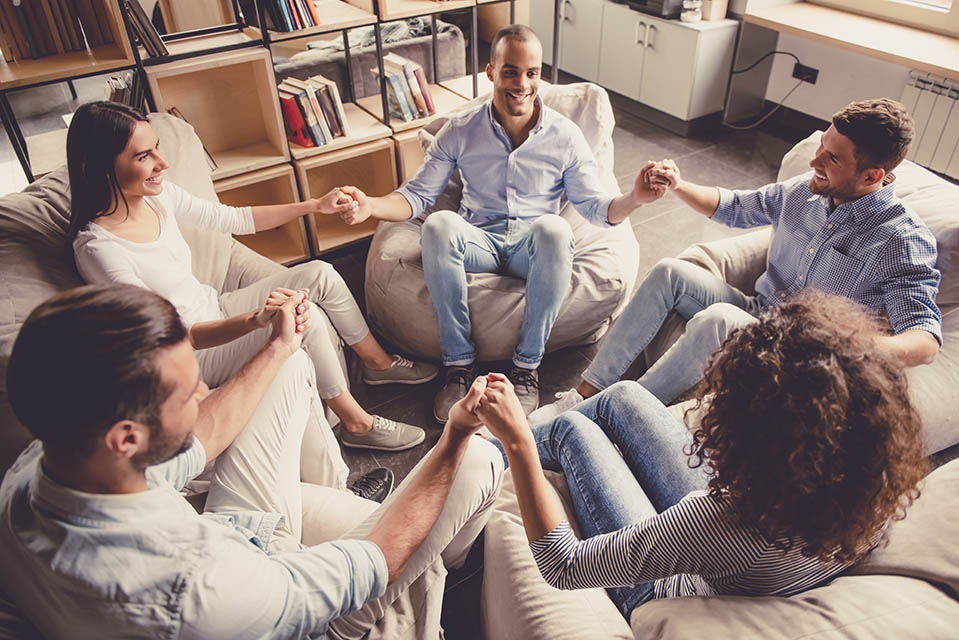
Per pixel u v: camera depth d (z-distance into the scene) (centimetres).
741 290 219
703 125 405
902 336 153
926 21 336
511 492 152
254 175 262
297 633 92
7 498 84
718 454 86
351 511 140
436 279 206
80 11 225
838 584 93
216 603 82
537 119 213
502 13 492
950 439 187
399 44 314
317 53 311
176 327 78
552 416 199
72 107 434
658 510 136
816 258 177
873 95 359
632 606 123
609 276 228
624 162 371
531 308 207
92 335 71
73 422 71
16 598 86
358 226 301
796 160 210
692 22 371
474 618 156
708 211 197
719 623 88
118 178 153
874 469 78
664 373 181
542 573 107
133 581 79
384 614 121
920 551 96
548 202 228
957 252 173
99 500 77
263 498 129
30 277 155
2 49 218
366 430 199
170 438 80
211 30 257
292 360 141
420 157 301
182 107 257
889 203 162
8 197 172
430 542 120
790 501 80
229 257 209
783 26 351
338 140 275
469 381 215
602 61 434
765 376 80
